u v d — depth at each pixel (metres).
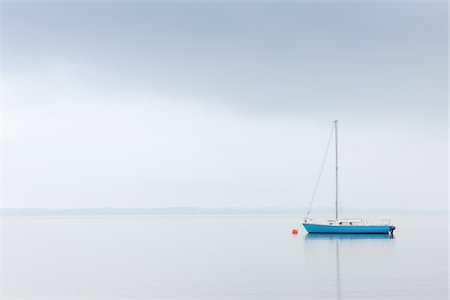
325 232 96.88
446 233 119.44
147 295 42.03
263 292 42.50
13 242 94.81
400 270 53.97
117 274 52.41
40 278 50.34
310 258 64.94
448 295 41.03
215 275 51.09
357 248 77.56
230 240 97.75
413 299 39.75
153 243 91.50
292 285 45.25
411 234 115.25
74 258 67.06
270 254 70.19
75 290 44.34
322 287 44.28
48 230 145.00
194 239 101.69
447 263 59.75
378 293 41.78
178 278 49.47
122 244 89.12
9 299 41.44
